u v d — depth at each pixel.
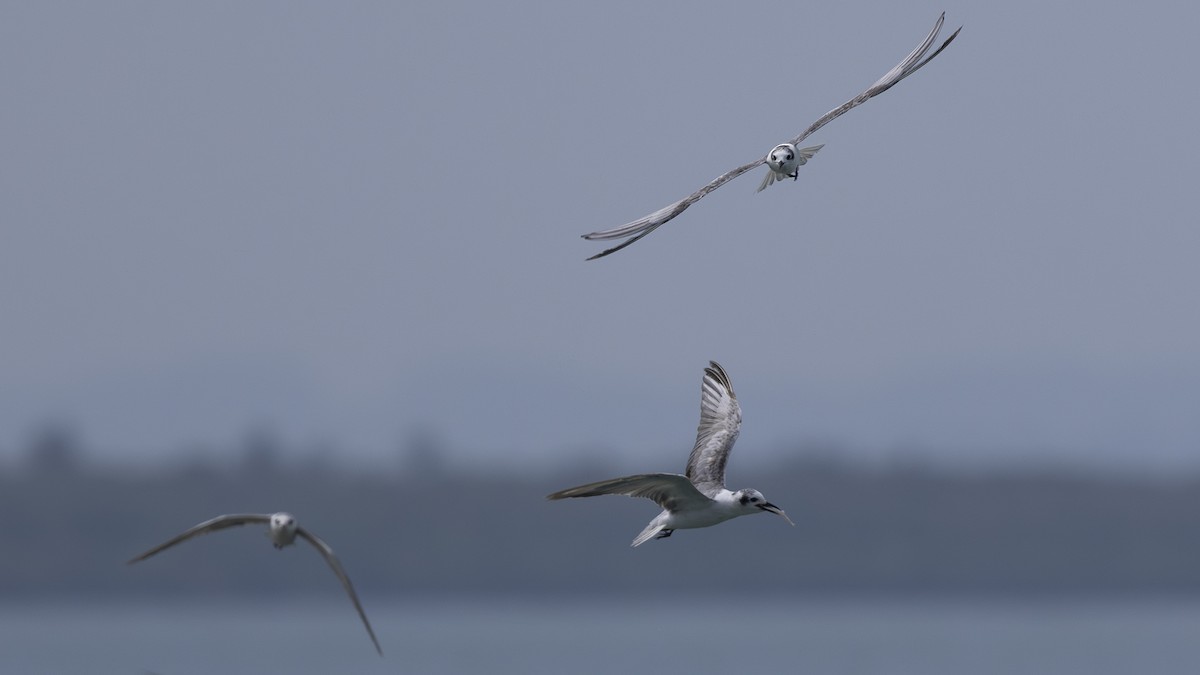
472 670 71.75
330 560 14.91
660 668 72.12
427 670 71.94
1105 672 69.12
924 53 19.59
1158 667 71.50
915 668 71.44
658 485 18.56
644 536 19.08
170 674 69.69
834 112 19.92
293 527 14.90
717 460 21.00
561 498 18.12
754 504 19.14
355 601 14.79
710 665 73.50
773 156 19.25
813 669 71.38
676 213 15.48
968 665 73.19
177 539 15.03
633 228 15.40
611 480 18.22
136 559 15.08
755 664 74.06
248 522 15.02
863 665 73.00
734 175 17.33
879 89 19.72
